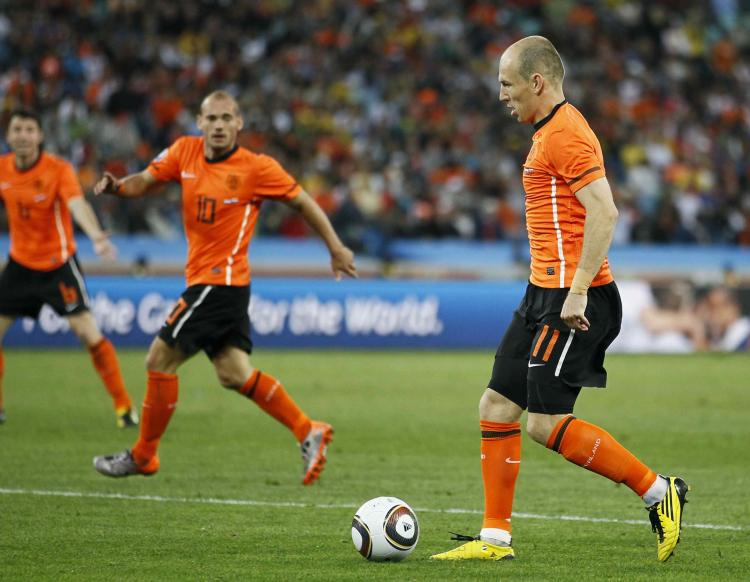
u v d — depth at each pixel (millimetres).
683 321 73688
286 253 72625
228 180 27469
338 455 33562
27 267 36875
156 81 86375
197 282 27641
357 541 19922
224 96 27531
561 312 19172
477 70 100875
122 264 69938
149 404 27250
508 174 89812
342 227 76938
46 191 36219
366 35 98938
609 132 98375
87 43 88688
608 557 20516
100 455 32594
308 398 47625
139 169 79688
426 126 91188
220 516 24219
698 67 111062
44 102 82375
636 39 111875
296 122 90062
